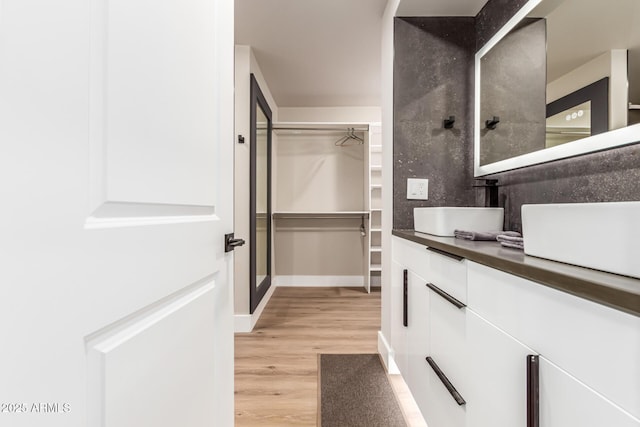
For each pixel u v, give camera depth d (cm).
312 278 427
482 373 87
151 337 64
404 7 185
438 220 148
